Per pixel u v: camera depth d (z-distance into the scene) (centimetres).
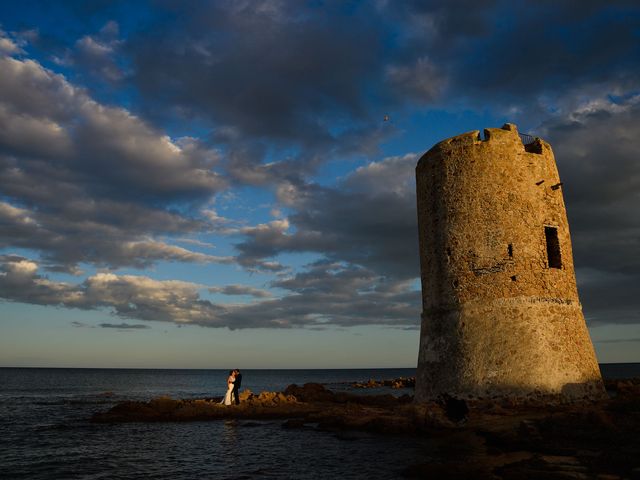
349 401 3047
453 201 2030
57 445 1911
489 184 1978
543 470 1043
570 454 1169
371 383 7994
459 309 1923
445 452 1384
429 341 2012
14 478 1359
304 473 1301
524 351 1773
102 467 1488
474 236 1956
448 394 1839
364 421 1914
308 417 2295
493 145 2011
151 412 2764
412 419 1759
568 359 1822
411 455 1409
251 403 2909
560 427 1327
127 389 7375
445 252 2017
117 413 2780
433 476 1148
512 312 1838
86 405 4153
